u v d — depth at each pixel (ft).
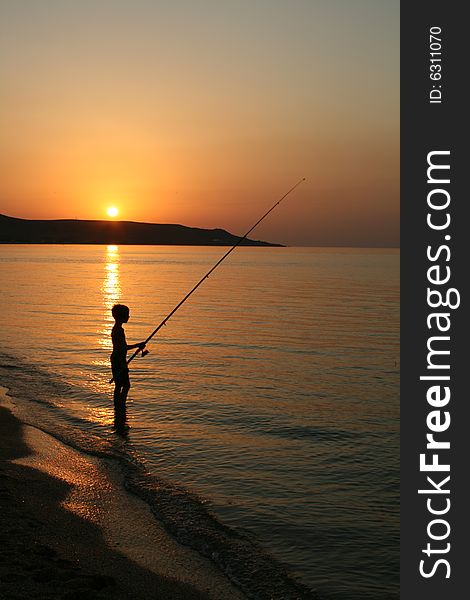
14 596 15.05
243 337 70.59
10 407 36.40
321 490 25.08
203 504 23.21
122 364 33.53
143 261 383.45
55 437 30.68
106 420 34.24
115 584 16.56
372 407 38.65
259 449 30.04
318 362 55.06
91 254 521.24
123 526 20.85
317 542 20.56
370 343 67.05
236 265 346.95
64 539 19.31
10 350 58.54
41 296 126.72
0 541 18.29
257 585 17.60
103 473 25.93
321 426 34.22
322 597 17.30
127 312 34.53
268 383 45.47
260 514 22.52
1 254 467.52
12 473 25.03
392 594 17.63
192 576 17.83
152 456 28.50
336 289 161.68
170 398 39.99
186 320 87.35
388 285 180.55
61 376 46.24
